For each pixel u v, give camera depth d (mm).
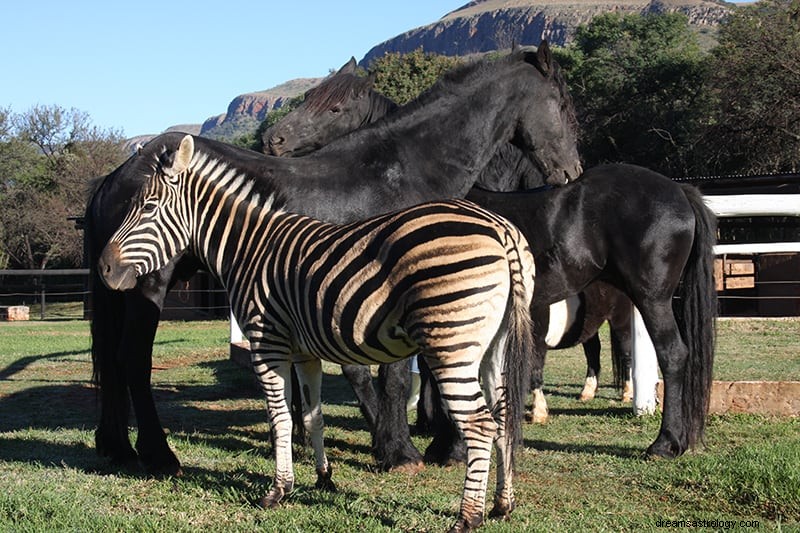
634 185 6727
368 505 5207
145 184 5688
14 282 42250
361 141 6594
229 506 5266
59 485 5793
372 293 4504
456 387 4270
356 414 8859
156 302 6289
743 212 7953
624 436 7340
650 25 44594
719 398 7844
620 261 6672
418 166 6664
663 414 6570
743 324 14766
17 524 4816
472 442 4285
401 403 6277
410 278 4371
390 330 4523
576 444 7016
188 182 5621
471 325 4270
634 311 8180
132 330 6262
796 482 5109
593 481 5797
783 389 7703
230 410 9320
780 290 17297
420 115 6781
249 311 5207
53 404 10055
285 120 8109
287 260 5020
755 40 30766
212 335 18750
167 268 6301
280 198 6176
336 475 6121
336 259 4707
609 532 4617
